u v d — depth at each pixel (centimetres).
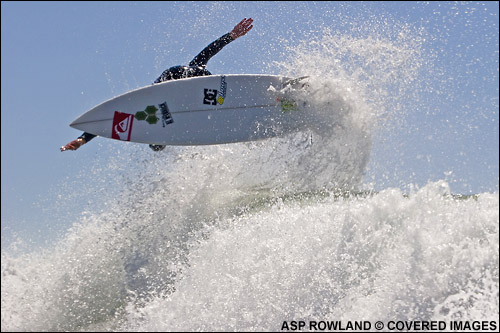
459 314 1748
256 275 2098
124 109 2884
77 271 2470
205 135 2969
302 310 1938
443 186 1997
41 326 2177
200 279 2222
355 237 2017
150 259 2480
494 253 1805
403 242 1927
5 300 2342
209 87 2992
